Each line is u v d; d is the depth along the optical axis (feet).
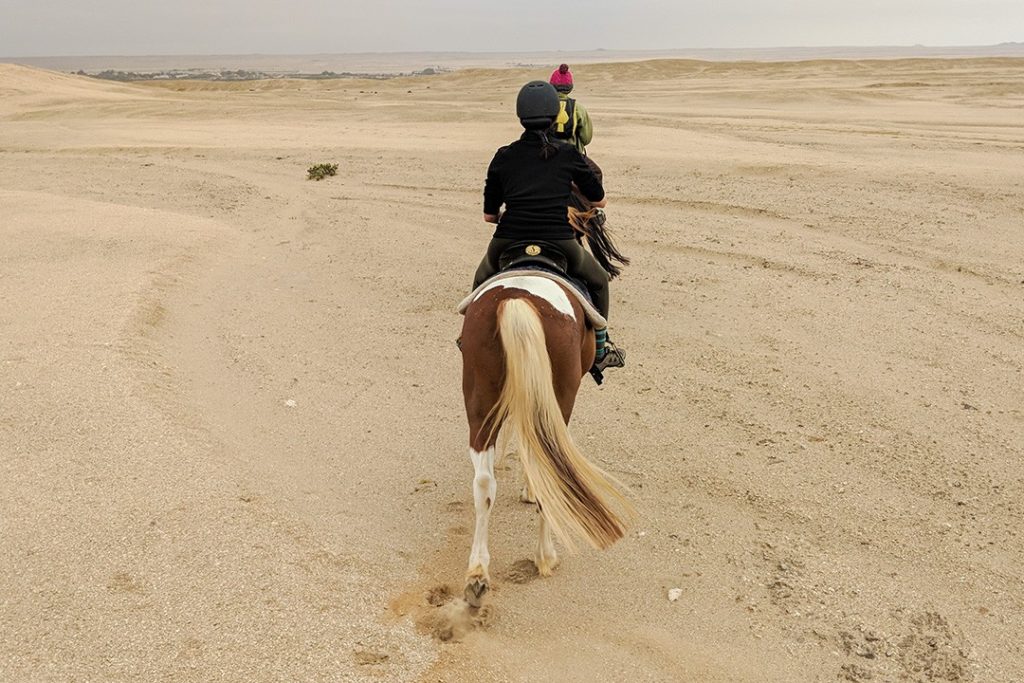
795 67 236.22
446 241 44.39
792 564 17.47
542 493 14.42
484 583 15.31
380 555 17.53
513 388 14.57
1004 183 49.11
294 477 20.62
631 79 227.20
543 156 16.90
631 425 23.86
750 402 25.03
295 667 14.24
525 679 14.40
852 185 51.49
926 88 136.77
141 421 22.24
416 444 22.76
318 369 27.78
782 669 14.70
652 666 14.76
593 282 18.08
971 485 20.26
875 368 27.02
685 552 17.97
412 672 14.29
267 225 49.11
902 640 15.39
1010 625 15.85
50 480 19.40
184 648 14.56
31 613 15.28
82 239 42.60
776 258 38.78
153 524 17.81
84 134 102.12
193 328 31.04
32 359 26.12
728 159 61.77
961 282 34.65
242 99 165.89
